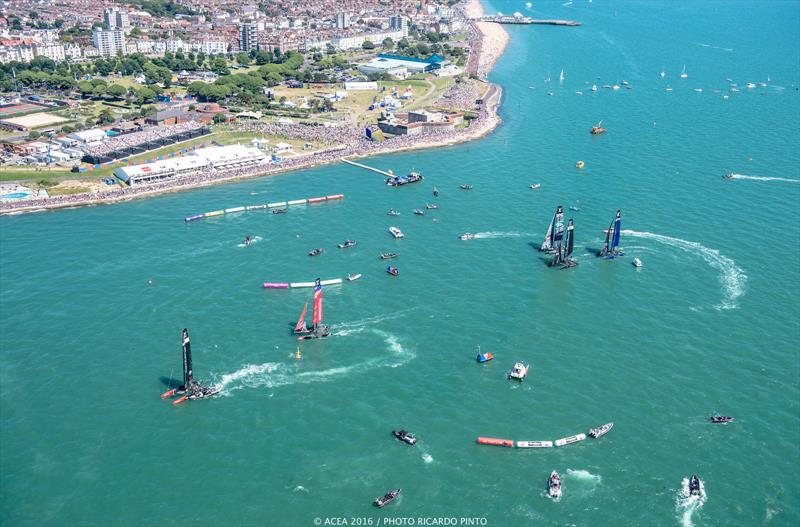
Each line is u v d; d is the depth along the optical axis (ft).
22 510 645.51
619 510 638.53
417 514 636.89
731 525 621.31
